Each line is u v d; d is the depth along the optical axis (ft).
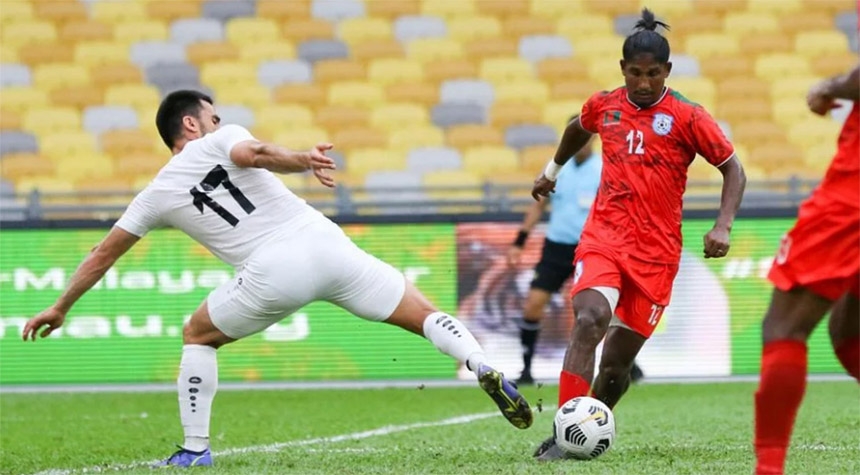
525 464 70.74
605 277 72.13
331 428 103.60
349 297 72.33
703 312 146.51
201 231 72.38
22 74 229.86
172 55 234.99
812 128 225.76
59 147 217.56
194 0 242.78
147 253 146.30
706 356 146.61
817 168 219.61
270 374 146.82
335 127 223.92
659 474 65.36
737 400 123.13
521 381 141.18
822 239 52.70
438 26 240.32
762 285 146.72
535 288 138.10
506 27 240.53
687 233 146.72
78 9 240.32
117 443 94.12
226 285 73.20
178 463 73.92
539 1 244.01
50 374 145.48
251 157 68.74
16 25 237.25
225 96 228.02
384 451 82.99
